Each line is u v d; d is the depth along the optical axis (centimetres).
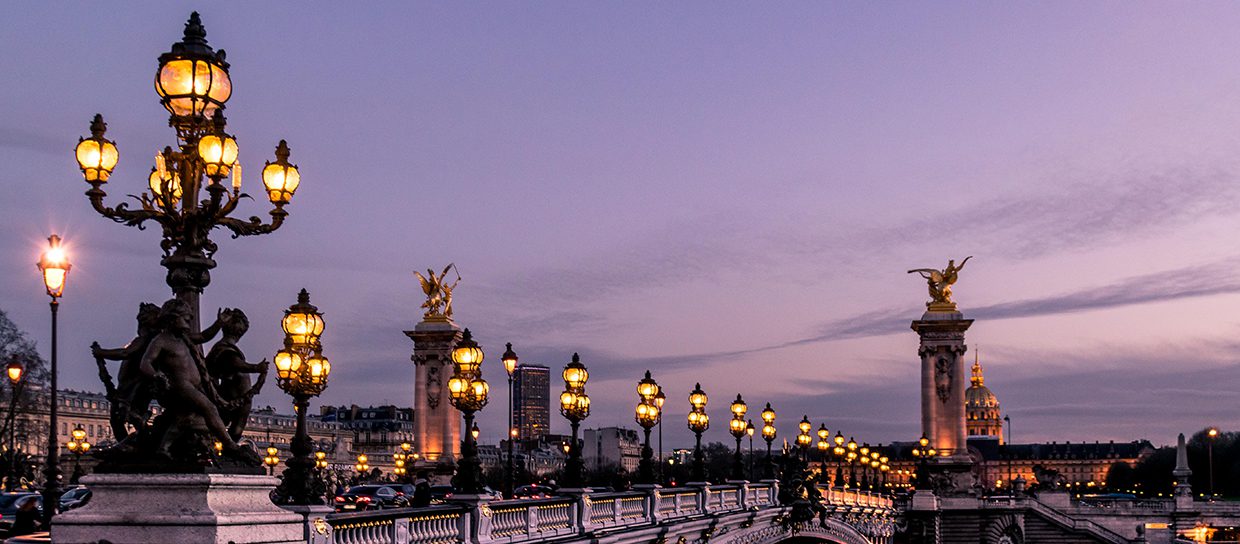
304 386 2467
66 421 10144
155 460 1728
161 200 1744
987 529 11275
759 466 12262
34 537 1995
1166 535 14450
